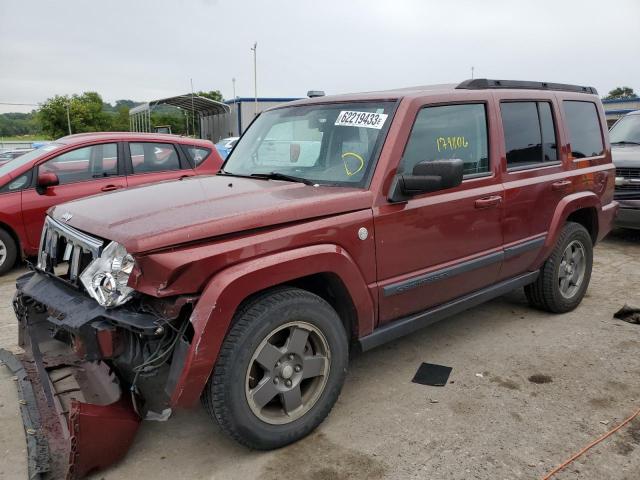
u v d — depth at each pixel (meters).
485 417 3.21
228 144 25.34
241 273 2.58
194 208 2.84
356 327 3.21
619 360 3.93
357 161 3.33
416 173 3.16
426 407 3.33
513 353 4.08
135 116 45.38
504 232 4.02
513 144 4.14
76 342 2.67
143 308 2.56
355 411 3.30
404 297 3.40
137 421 2.77
